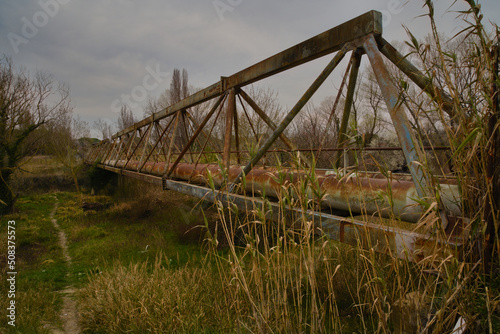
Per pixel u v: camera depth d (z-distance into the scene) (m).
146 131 8.98
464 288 1.51
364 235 1.85
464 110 1.70
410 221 1.94
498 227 1.54
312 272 1.99
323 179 2.60
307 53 2.80
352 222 1.92
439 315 1.44
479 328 1.46
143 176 6.88
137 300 3.72
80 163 22.94
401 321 1.71
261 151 3.07
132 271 4.60
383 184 2.09
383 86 1.98
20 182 18.27
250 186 3.43
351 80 2.51
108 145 18.41
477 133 1.31
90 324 3.77
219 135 14.21
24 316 4.17
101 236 9.07
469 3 1.46
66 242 8.94
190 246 7.15
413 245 1.63
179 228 8.32
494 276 1.53
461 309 1.47
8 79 12.89
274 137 2.96
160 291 3.77
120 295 3.92
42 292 5.15
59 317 4.34
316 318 2.06
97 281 4.81
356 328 2.90
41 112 14.54
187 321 3.21
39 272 6.35
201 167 4.94
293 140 11.24
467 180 1.52
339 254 3.82
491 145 1.47
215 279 4.09
